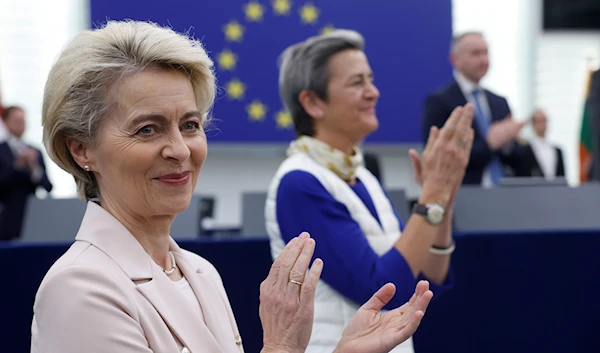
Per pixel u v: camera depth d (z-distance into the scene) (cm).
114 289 116
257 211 359
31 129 681
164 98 124
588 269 309
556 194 366
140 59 123
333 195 202
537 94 770
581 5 771
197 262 145
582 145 648
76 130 125
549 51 773
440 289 216
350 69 212
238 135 694
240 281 293
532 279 307
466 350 300
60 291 113
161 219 131
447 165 199
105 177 127
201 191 700
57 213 356
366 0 704
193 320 126
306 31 701
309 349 190
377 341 129
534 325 305
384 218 211
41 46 684
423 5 711
